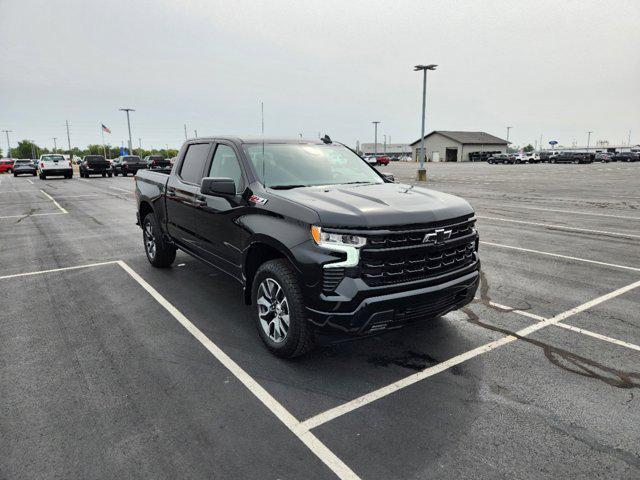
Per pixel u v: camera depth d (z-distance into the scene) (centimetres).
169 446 269
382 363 371
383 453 262
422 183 2508
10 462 255
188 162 554
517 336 423
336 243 321
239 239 413
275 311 376
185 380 345
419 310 341
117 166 3553
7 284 596
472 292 385
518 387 334
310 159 464
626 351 392
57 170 3178
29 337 425
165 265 667
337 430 283
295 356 370
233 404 312
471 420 294
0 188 2367
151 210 682
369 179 467
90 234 971
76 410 306
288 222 353
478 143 8756
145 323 457
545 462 254
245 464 253
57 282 602
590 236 908
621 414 300
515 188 2134
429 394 325
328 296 323
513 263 690
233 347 401
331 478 242
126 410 305
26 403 314
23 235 965
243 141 462
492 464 253
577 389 331
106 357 383
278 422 292
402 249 329
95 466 252
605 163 5731
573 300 521
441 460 256
